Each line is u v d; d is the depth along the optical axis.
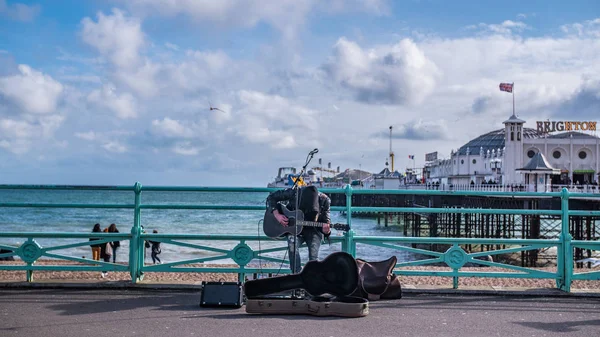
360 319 6.57
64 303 7.31
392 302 7.59
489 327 6.29
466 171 108.88
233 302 7.11
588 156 89.75
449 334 5.95
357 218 99.25
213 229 50.16
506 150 88.19
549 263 34.00
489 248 38.84
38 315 6.61
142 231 8.98
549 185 56.03
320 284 6.94
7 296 7.73
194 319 6.48
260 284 6.96
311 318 6.60
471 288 8.34
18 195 130.25
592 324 6.50
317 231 7.73
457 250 8.42
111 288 8.31
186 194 155.38
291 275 6.98
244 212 85.00
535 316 6.89
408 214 72.69
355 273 6.93
